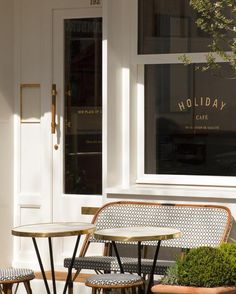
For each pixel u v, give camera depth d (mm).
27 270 7145
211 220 7867
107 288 6711
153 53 8648
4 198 9320
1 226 9281
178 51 8562
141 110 8734
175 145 8617
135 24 8672
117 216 8234
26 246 9406
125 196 8367
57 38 9352
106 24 8539
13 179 9422
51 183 9336
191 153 8562
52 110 9297
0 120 9258
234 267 6168
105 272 7840
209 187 8414
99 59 9227
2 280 6859
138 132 8750
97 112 9219
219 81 8430
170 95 8641
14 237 9414
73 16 9289
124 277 6812
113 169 8609
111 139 8578
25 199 9414
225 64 8359
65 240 9250
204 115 8508
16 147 9438
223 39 7562
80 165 9273
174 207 8070
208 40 8430
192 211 7980
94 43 9242
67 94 9336
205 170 8508
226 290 6031
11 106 9398
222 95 8422
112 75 8602
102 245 9031
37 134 9414
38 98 9398
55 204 9328
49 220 9320
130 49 8680
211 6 6973
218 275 6121
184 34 8539
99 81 9227
